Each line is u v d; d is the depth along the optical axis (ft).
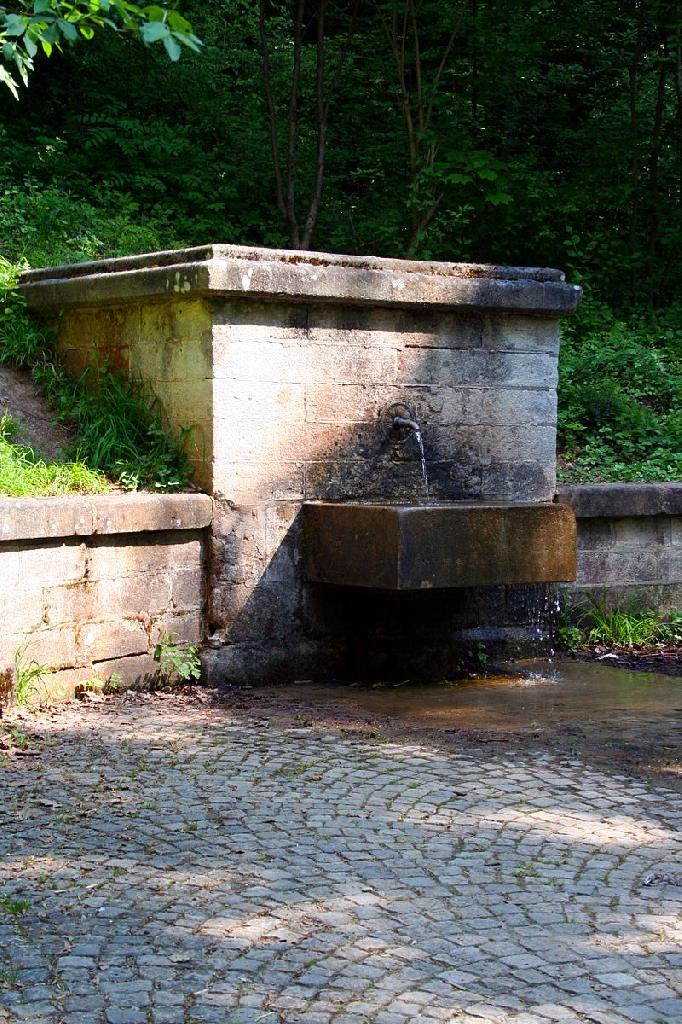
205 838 15.93
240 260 24.94
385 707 23.86
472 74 48.24
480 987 12.00
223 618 25.46
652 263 48.80
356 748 20.43
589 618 30.63
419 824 16.63
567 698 24.91
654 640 31.17
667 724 22.54
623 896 14.25
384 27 46.37
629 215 49.93
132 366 27.48
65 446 27.17
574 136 50.62
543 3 46.44
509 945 12.91
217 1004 11.62
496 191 44.68
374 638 27.09
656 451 35.58
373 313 26.89
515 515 25.48
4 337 29.66
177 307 26.00
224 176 48.60
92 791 17.79
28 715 22.11
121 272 27.20
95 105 48.73
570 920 13.56
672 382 39.78
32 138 46.70
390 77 49.67
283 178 49.78
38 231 37.27
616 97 53.31
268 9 58.34
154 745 20.36
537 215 46.14
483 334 28.35
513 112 50.78
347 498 26.84
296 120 50.42
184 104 50.78
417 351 27.53
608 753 20.42
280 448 25.94
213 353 25.11
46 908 13.69
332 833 16.22
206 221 45.62
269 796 17.72
